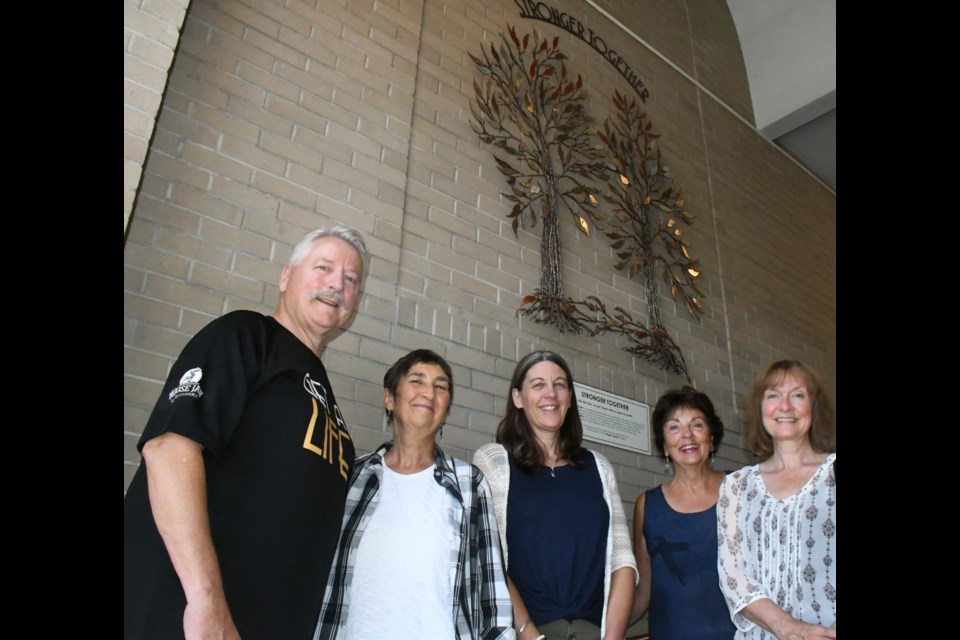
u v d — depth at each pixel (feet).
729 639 5.65
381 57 8.71
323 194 7.48
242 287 6.54
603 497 5.99
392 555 4.72
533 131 10.34
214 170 6.74
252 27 7.58
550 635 5.17
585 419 9.11
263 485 3.71
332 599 4.67
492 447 6.18
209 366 3.65
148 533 3.36
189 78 6.88
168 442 3.31
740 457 11.24
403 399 5.55
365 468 5.19
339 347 7.02
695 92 14.64
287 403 4.01
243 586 3.48
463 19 10.14
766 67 16.42
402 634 4.41
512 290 9.04
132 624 3.14
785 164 16.52
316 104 7.80
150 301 5.96
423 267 8.16
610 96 12.20
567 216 10.28
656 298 11.00
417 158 8.63
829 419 5.50
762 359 12.78
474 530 5.10
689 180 13.21
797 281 14.92
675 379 10.73
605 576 5.67
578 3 12.58
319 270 4.91
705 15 16.17
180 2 6.27
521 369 6.49
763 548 5.24
